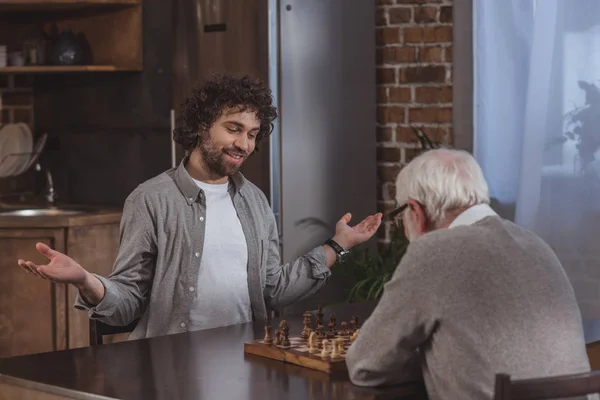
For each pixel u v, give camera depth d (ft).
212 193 10.19
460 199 7.38
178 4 15.57
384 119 16.42
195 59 15.47
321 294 16.05
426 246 7.09
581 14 14.40
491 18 15.31
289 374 7.70
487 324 6.88
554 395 6.30
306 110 15.40
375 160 16.38
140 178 16.79
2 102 17.99
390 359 7.17
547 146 14.74
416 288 7.01
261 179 15.17
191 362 8.09
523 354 6.88
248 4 14.98
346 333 8.61
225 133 9.89
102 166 17.31
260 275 10.32
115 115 17.04
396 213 7.79
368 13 16.06
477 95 15.52
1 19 17.70
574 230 14.64
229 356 8.29
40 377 7.64
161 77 16.39
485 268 6.98
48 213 16.80
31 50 17.01
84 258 15.39
